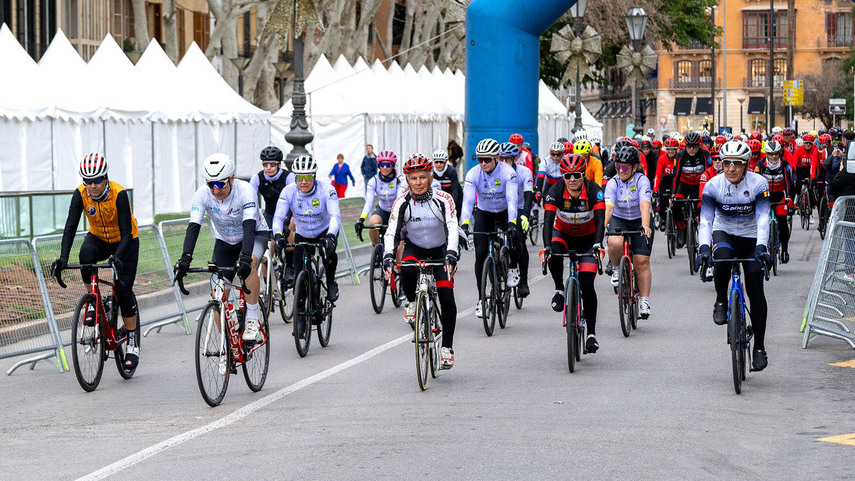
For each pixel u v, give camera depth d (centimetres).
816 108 15962
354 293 2598
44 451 1158
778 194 2767
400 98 6406
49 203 2855
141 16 5288
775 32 17262
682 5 10112
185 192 4509
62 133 3728
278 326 2083
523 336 1895
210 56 5378
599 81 9694
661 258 3177
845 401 1334
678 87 17150
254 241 1470
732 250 1432
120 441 1193
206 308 1348
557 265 1759
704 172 2897
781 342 1784
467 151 3669
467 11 3641
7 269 1639
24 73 3666
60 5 6500
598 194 1652
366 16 7000
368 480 1015
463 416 1275
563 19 8731
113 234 1555
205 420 1286
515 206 1945
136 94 4188
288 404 1368
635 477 1009
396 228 1519
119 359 1561
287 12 3981
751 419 1241
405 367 1617
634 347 1756
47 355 1670
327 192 1862
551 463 1059
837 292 1736
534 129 3659
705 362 1614
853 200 1917
